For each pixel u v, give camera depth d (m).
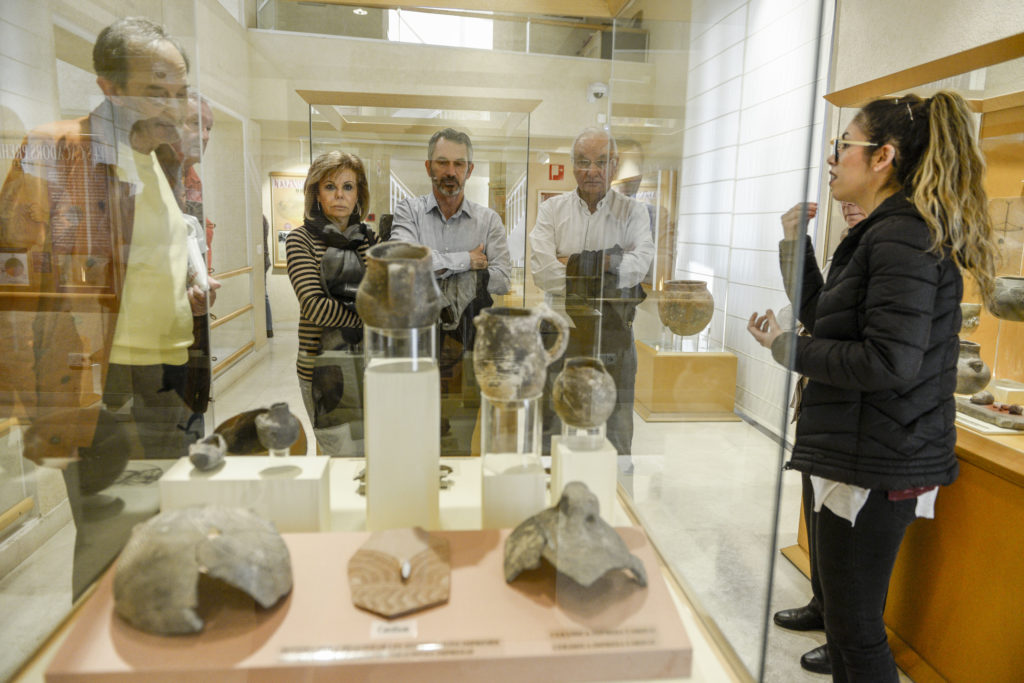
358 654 0.68
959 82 2.04
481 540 0.88
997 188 1.93
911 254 1.18
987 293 1.37
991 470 1.61
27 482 1.05
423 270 0.86
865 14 2.80
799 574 2.36
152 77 0.99
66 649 0.67
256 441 0.92
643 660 0.72
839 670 1.50
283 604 0.73
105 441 0.98
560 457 0.95
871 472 1.29
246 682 0.67
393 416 0.90
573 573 0.76
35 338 1.01
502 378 0.87
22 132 1.02
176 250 1.01
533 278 1.11
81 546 1.00
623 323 1.05
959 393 1.97
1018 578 1.54
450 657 0.69
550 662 0.71
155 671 0.66
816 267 1.48
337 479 1.06
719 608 0.83
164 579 0.69
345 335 1.02
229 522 0.76
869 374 1.19
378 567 0.79
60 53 0.99
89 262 1.00
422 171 1.06
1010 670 1.55
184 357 1.00
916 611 1.87
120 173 1.00
